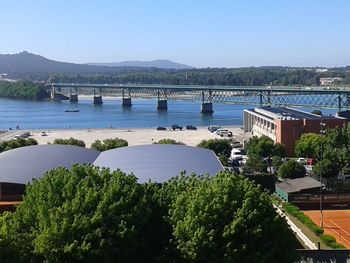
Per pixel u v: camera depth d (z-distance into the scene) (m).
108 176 47.53
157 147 90.38
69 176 46.56
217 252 42.41
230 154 138.25
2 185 74.44
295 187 92.69
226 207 43.50
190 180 49.38
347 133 119.06
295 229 73.56
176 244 43.06
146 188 47.66
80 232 41.66
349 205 88.88
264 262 42.22
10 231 42.25
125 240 42.47
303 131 145.88
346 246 67.38
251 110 199.75
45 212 42.91
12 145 128.25
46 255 41.03
